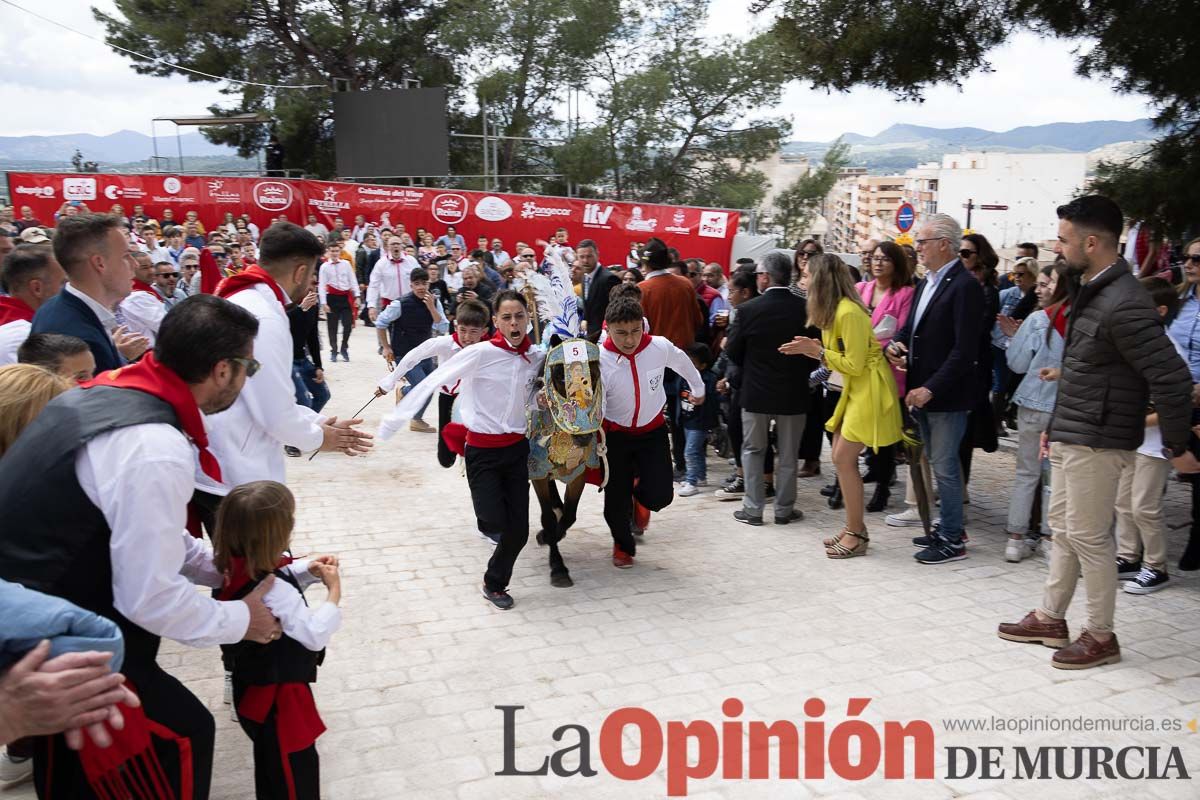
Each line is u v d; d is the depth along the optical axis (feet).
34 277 14.92
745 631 15.90
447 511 23.48
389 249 47.73
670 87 114.93
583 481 18.78
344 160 96.17
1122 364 13.46
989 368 20.83
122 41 95.35
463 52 110.11
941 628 15.94
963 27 28.12
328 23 101.55
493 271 50.52
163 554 7.91
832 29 29.73
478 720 12.90
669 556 20.12
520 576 18.85
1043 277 18.80
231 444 12.02
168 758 8.57
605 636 15.75
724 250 66.90
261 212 75.15
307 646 9.75
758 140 118.93
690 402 24.77
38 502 7.53
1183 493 24.84
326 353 52.70
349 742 12.32
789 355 21.07
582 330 18.63
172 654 15.06
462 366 16.71
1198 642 15.17
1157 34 24.81
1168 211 27.32
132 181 73.00
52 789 8.27
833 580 18.45
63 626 6.69
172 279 26.58
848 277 18.93
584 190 118.32
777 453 22.48
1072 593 14.92
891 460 23.00
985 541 20.86
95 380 8.71
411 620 16.49
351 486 25.89
